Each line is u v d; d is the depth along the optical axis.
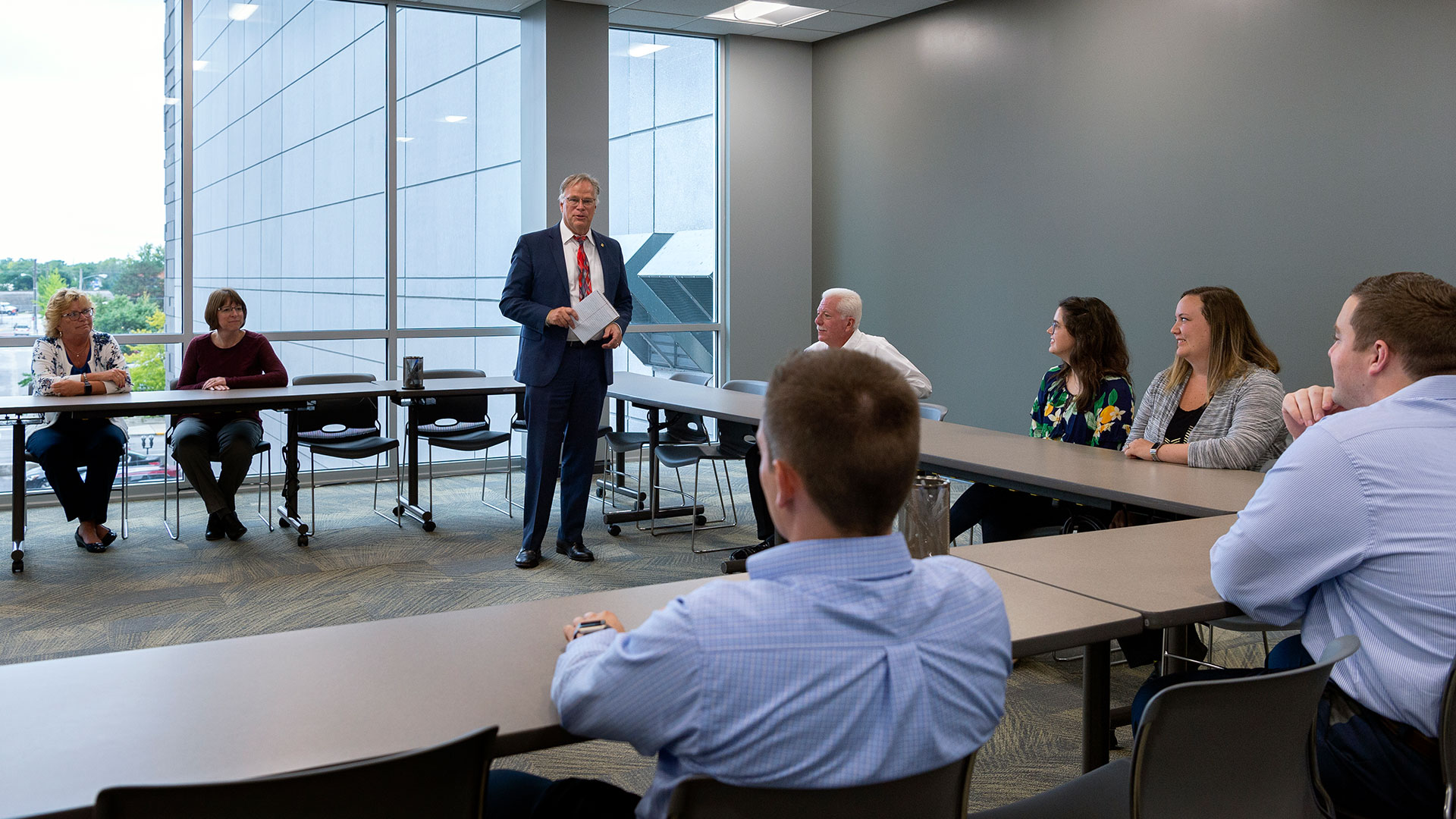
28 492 5.92
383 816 1.16
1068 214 6.19
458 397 5.86
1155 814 1.46
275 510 5.96
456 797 1.21
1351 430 1.71
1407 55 4.60
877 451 1.16
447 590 4.43
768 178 7.92
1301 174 5.04
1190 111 5.50
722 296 7.92
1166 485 2.93
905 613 1.18
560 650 1.58
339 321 6.77
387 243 6.87
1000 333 6.68
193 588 4.41
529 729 1.30
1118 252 5.93
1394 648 1.65
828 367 1.20
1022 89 6.40
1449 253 4.50
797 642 1.14
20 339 5.93
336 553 5.02
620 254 4.95
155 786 1.04
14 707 1.36
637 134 7.50
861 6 6.89
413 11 6.80
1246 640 3.89
